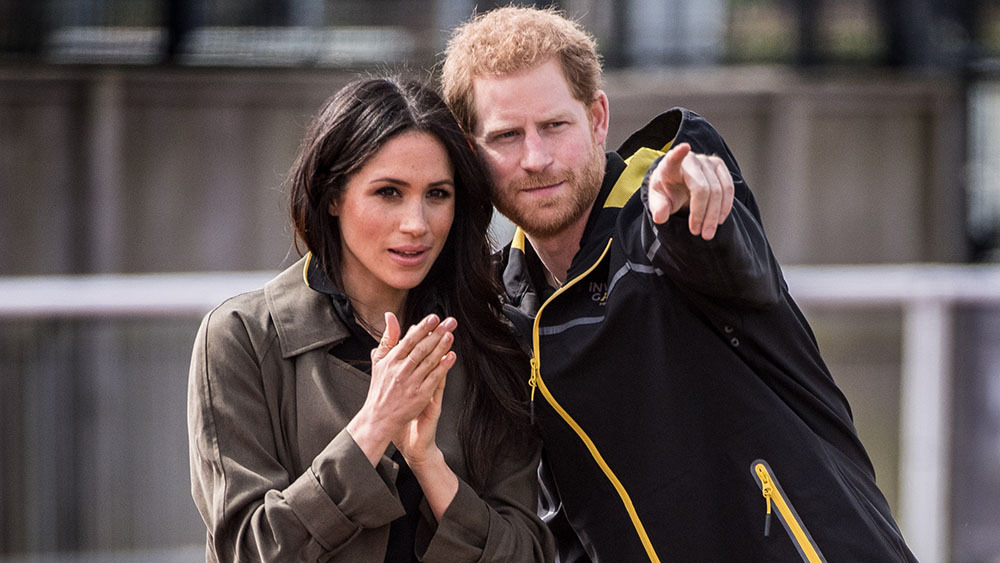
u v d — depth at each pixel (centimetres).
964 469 1705
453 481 788
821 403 849
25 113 2695
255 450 786
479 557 787
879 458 1934
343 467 752
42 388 1609
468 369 841
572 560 917
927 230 3094
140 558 1659
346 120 790
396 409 755
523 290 915
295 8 2934
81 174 2723
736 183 823
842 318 2078
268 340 803
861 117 3028
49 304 1531
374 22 2961
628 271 821
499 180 856
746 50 3114
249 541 770
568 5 2994
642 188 752
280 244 2803
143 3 2856
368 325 839
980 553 1706
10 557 1627
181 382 1644
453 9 2936
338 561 777
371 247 795
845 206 3038
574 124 852
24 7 2819
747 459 815
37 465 1622
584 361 829
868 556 803
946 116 3073
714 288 770
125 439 1641
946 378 1695
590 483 853
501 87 843
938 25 3158
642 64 3088
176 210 2767
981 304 1698
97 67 2711
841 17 3139
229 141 2778
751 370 826
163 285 1576
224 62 2878
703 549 820
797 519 804
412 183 788
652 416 825
